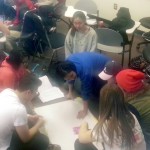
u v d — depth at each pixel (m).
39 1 5.05
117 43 3.78
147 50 3.62
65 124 2.30
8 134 2.07
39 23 3.48
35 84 2.08
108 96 1.58
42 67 3.88
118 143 1.58
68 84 2.53
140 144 1.66
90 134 1.74
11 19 4.39
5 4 4.34
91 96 2.38
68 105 2.47
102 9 5.88
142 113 1.94
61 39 3.99
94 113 2.38
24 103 2.12
